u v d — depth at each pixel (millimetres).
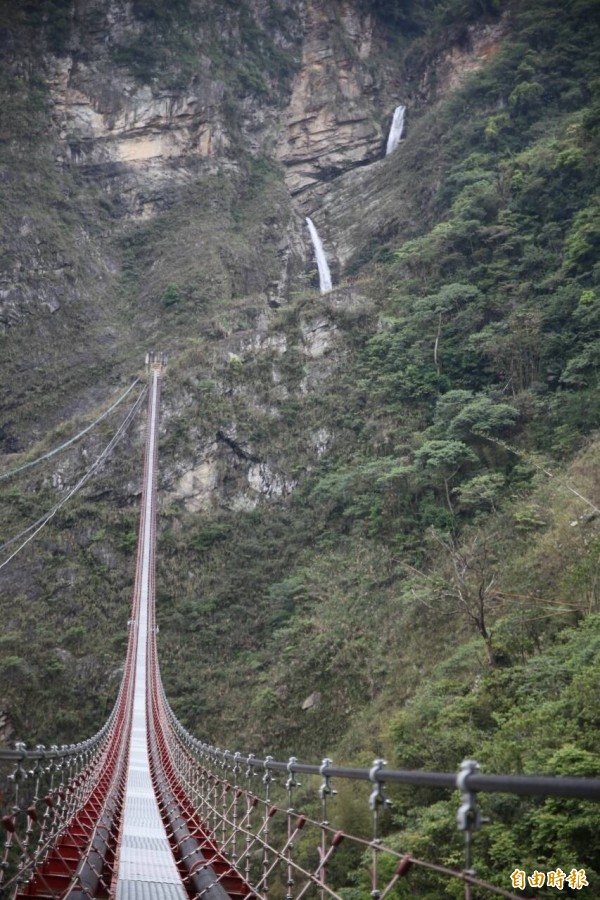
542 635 38656
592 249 74812
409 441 75500
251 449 85875
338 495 74875
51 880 13695
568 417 63625
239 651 67062
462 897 22281
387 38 172500
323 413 85375
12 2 155875
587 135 86438
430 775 6527
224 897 12211
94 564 80188
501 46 128625
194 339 114875
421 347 82250
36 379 116875
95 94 153500
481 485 60656
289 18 169125
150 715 48094
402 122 156375
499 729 31188
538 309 75125
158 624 71438
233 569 75875
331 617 61875
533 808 22641
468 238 89062
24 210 134625
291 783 11508
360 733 46906
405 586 58094
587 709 26859
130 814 21547
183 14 162000
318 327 92938
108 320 126312
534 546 48625
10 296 124375
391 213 124938
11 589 78625
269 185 151625
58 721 65938
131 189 147500
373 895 7406
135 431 91500
